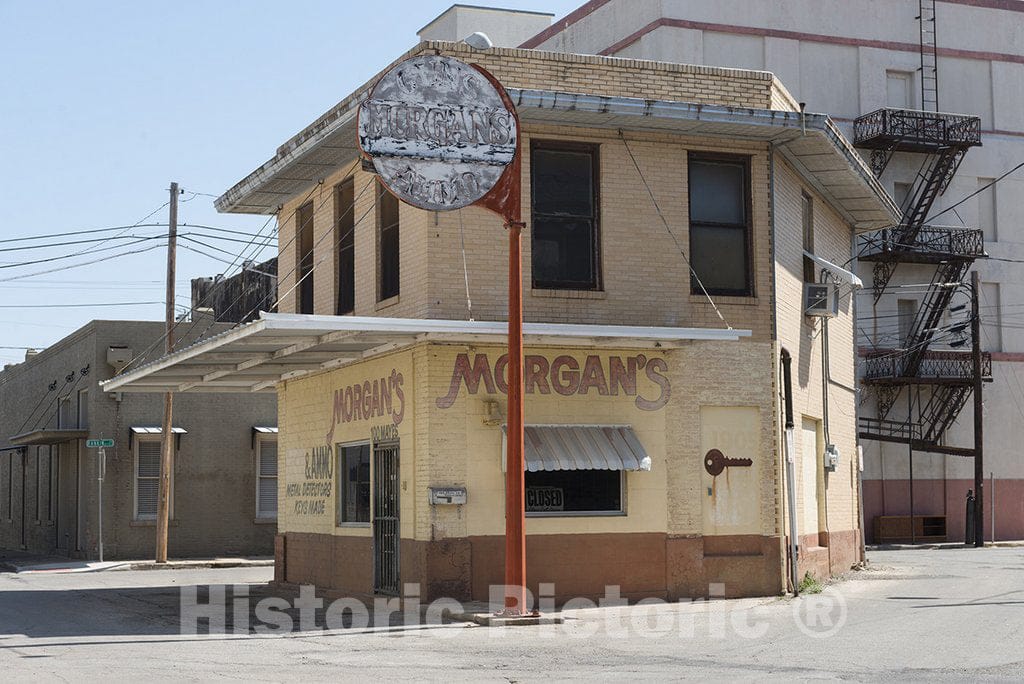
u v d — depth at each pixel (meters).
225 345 17.75
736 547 18.80
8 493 43.78
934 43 44.94
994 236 45.72
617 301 18.53
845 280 22.38
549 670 11.71
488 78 16.31
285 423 23.56
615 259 18.62
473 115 16.17
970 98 45.72
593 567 18.11
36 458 39.62
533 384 18.06
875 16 44.34
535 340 17.70
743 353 19.12
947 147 43.75
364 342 17.66
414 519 17.77
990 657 12.23
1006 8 46.38
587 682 10.88
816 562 21.91
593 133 18.67
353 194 21.11
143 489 33.28
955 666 11.61
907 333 44.78
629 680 10.96
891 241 43.25
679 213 19.02
